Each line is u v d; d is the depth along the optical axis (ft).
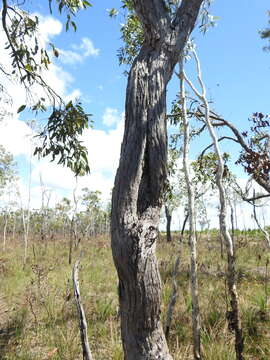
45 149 14.19
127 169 7.48
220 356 13.11
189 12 8.77
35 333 17.16
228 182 24.59
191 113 21.61
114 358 13.80
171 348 14.65
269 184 19.81
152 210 7.75
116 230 7.33
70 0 13.23
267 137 21.22
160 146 7.82
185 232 76.18
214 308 17.65
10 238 85.30
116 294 23.77
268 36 22.86
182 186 49.93
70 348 14.94
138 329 7.31
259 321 16.44
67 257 44.91
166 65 8.32
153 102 7.89
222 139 22.30
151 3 8.33
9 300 23.44
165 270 27.09
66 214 90.74
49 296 21.63
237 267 29.17
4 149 55.06
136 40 19.47
